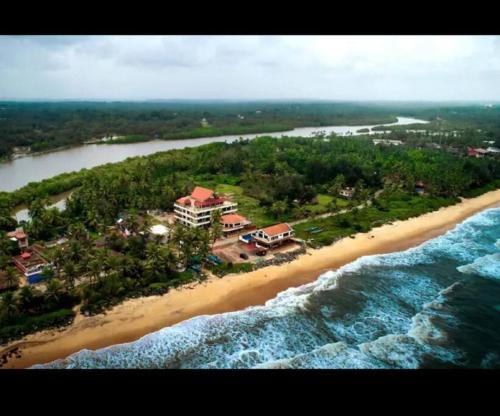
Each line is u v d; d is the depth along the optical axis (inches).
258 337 2470.5
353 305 2849.4
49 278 2883.9
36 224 3826.3
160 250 3117.6
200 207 4195.4
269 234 3683.6
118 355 2269.9
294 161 6865.2
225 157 6919.3
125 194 4933.6
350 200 5270.7
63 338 2397.9
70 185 5802.2
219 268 3235.7
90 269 2807.6
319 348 2357.3
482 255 3750.0
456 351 2359.7
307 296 2947.8
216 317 2657.5
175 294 2893.7
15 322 2464.3
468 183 5900.6
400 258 3659.0
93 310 2647.6
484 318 2714.1
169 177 5890.8
